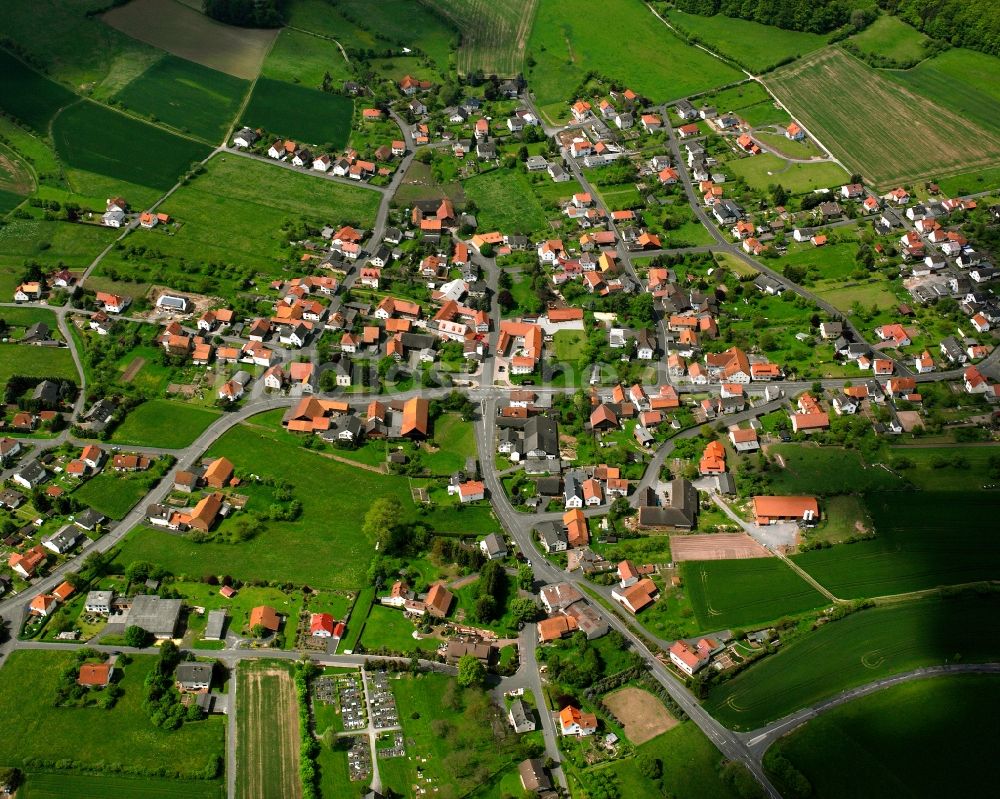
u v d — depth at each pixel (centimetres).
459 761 16650
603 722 17388
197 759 16538
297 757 16600
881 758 16788
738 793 16250
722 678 18062
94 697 17375
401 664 18088
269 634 18575
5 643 18250
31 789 16150
